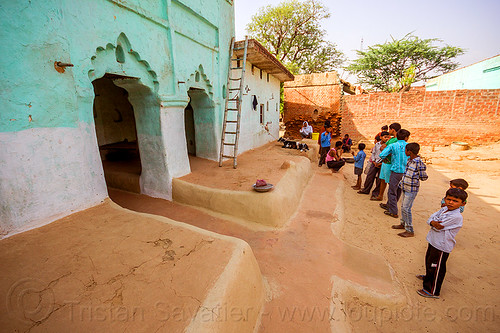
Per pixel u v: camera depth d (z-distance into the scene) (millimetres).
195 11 5293
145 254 2482
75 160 3217
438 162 10578
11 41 2479
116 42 3670
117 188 5934
